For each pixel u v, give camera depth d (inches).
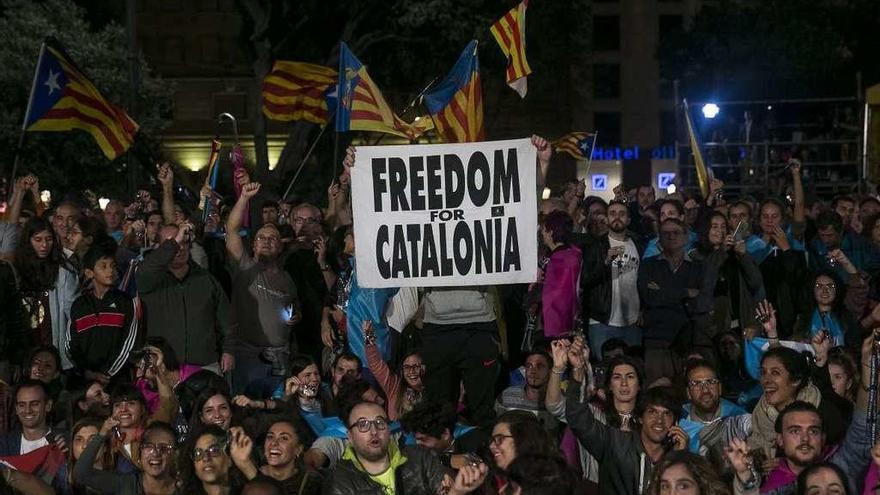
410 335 582.2
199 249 624.7
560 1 1941.4
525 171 515.5
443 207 519.8
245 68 2792.8
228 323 570.3
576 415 462.3
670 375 617.3
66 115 696.4
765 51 2404.0
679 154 1299.2
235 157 727.1
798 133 1326.3
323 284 645.9
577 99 3002.0
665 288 619.5
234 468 446.6
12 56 1664.6
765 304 539.2
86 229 610.5
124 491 464.1
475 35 1745.8
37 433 504.4
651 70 3779.5
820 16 2357.3
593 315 635.5
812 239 726.5
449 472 432.8
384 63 2021.4
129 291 591.2
